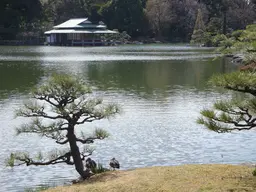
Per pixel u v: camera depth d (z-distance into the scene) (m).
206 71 43.91
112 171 11.97
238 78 9.12
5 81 35.34
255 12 108.38
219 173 10.61
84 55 67.75
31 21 107.38
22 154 12.99
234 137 17.30
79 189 10.38
